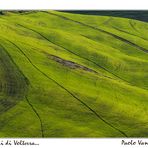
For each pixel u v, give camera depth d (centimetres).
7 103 3259
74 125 3188
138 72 4506
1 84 3434
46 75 3716
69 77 3816
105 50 4922
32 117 3173
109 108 3447
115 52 4950
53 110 3297
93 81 3881
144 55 5006
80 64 4306
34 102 3322
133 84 4234
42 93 3434
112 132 3178
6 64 3756
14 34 4538
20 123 3109
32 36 4722
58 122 3191
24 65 3806
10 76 3569
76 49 4756
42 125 3125
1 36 4328
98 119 3303
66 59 4275
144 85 4247
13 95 3344
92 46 4938
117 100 3619
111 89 3822
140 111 3516
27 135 3031
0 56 3881
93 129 3172
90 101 3481
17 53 4000
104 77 4094
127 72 4484
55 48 4591
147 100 3756
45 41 4728
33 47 4306
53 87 3538
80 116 3306
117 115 3403
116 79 4250
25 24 5003
